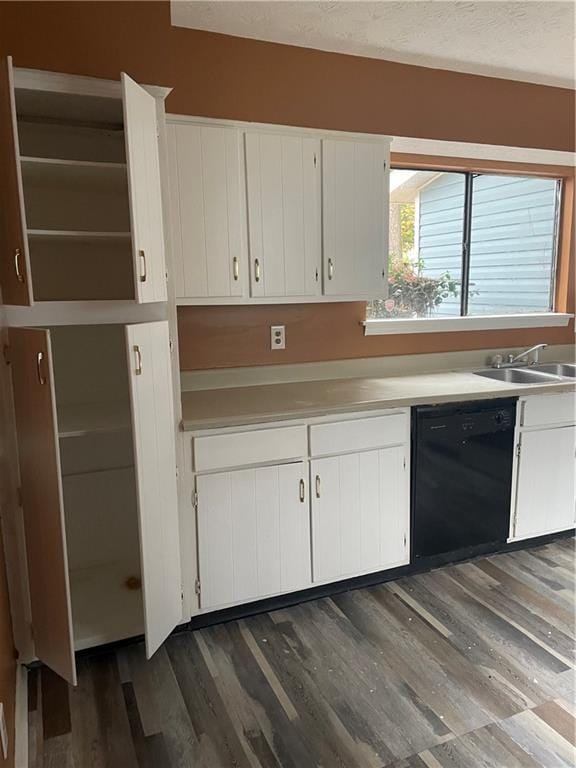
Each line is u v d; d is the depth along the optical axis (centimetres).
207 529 220
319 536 240
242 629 230
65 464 239
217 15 225
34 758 167
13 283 175
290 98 259
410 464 256
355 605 246
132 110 171
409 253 329
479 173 340
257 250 247
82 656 214
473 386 278
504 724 177
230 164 236
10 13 172
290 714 182
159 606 199
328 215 260
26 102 192
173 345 208
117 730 177
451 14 226
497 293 358
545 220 366
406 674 201
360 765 162
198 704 188
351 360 305
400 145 298
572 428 294
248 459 222
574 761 163
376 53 267
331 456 238
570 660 208
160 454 196
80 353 235
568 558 288
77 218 226
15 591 200
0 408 190
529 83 311
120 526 252
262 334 281
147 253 183
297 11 222
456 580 266
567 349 372
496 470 277
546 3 216
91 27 182
